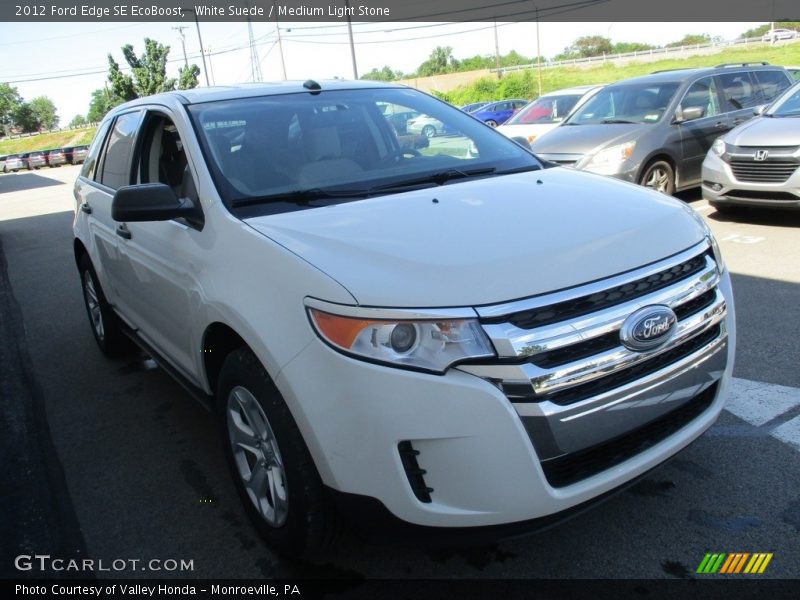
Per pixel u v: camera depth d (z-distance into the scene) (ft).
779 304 16.16
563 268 7.13
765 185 22.44
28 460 12.22
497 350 6.63
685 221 8.66
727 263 19.83
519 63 285.84
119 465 11.76
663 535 8.65
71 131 284.82
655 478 9.83
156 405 14.11
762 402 11.67
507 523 6.88
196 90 12.12
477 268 7.02
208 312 8.73
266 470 8.55
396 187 9.93
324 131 11.04
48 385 15.75
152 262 10.94
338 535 8.05
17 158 158.40
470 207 8.65
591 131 27.68
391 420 6.72
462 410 6.61
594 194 9.22
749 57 157.89
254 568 8.79
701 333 8.05
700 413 8.47
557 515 7.07
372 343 6.78
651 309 7.34
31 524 10.22
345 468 7.01
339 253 7.60
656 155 26.53
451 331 6.66
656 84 29.25
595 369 6.98
